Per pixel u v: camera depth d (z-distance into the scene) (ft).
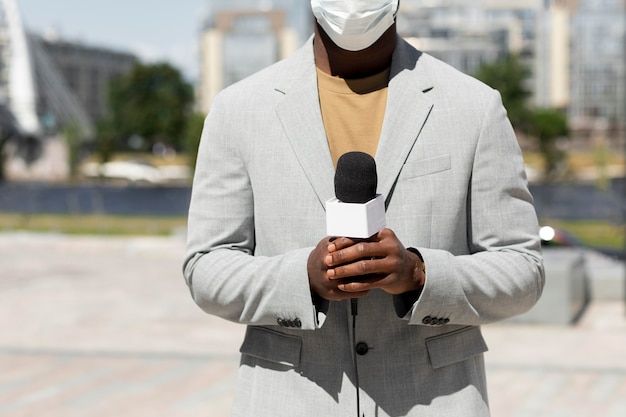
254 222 6.72
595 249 49.52
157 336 31.63
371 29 6.24
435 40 363.76
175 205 186.50
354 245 5.58
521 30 398.21
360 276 5.70
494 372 24.97
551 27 403.54
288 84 6.68
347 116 6.57
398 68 6.58
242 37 417.28
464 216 6.45
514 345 29.63
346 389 6.26
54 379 24.03
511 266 6.16
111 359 26.94
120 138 350.23
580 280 37.42
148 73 348.18
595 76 404.98
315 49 6.80
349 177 5.59
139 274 52.60
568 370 25.16
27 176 297.74
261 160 6.51
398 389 6.25
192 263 6.57
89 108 578.66
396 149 6.33
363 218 5.47
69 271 53.93
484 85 6.69
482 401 6.47
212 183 6.68
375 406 6.22
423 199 6.27
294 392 6.35
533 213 6.58
